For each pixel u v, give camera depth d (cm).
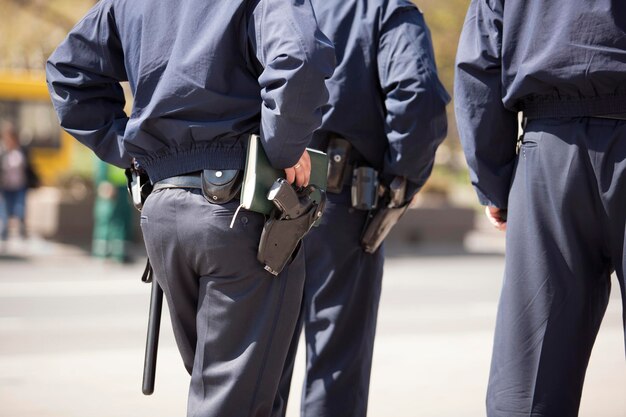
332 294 1387
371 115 1374
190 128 989
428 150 1357
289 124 939
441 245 6053
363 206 1353
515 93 1073
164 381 2016
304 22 945
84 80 1099
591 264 1071
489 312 3284
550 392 1070
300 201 995
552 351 1067
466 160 1141
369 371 1422
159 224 1020
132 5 1066
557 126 1046
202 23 1004
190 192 999
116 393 1911
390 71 1341
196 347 1044
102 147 1114
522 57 1064
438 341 2619
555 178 1048
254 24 977
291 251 1000
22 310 3188
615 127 1018
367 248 1388
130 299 3494
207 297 1012
